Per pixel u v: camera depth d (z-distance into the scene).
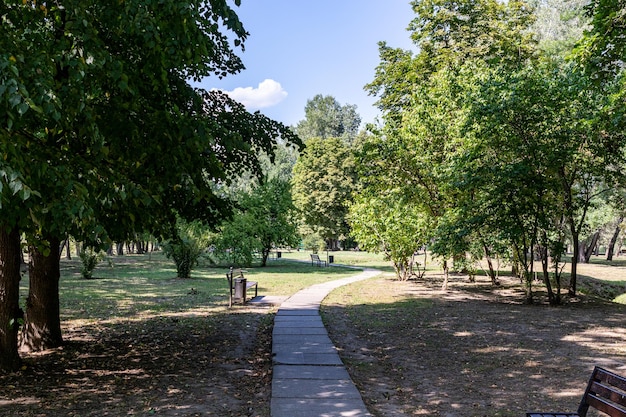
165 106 6.32
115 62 4.80
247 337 9.79
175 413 5.24
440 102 17.66
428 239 18.25
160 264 35.91
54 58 4.54
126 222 5.79
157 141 5.69
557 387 6.34
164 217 6.52
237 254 30.48
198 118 6.63
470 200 15.80
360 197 22.42
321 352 8.10
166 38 5.21
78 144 5.59
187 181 5.76
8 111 3.62
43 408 5.37
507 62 19.75
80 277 23.86
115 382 6.48
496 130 14.03
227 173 9.06
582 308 13.81
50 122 4.66
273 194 33.22
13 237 6.81
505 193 13.88
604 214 29.17
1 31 4.41
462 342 9.27
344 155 54.16
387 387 6.43
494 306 14.20
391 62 28.12
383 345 9.08
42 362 7.43
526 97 13.55
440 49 24.14
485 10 24.67
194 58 5.68
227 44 8.54
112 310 13.30
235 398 5.83
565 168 15.37
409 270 23.14
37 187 4.39
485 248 18.89
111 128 5.55
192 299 15.77
